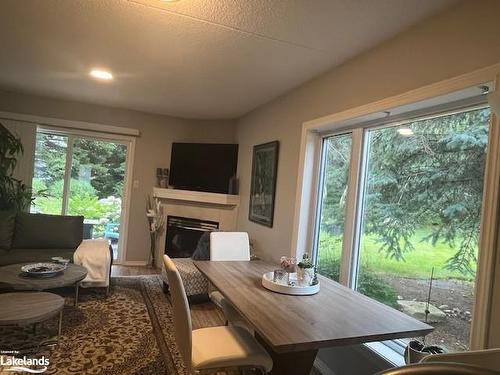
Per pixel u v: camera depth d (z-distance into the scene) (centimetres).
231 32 224
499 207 144
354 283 253
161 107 469
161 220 511
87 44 261
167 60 284
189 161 501
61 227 381
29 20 226
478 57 159
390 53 213
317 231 306
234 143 506
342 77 260
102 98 441
